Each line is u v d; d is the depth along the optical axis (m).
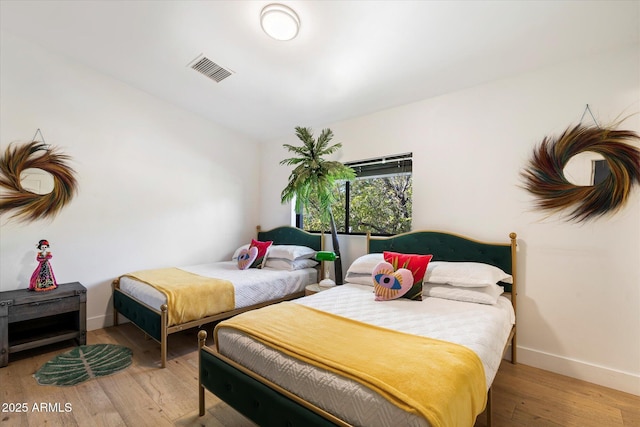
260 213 4.92
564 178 2.42
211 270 3.63
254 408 1.54
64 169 3.16
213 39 2.73
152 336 2.66
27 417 1.90
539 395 2.16
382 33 2.37
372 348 1.52
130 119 3.60
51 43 3.00
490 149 2.78
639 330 2.15
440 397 1.15
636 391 2.15
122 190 3.54
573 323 2.40
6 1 2.50
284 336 1.68
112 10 2.53
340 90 3.23
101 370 2.47
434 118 3.12
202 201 4.24
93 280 3.35
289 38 2.46
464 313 2.10
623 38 2.14
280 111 3.88
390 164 3.51
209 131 4.31
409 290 2.44
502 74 2.67
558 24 2.08
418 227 3.21
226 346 1.84
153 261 3.78
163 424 1.86
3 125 2.86
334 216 3.98
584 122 2.35
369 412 1.18
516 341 2.63
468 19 2.13
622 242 2.21
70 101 3.20
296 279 3.62
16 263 2.91
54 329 2.95
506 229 2.70
